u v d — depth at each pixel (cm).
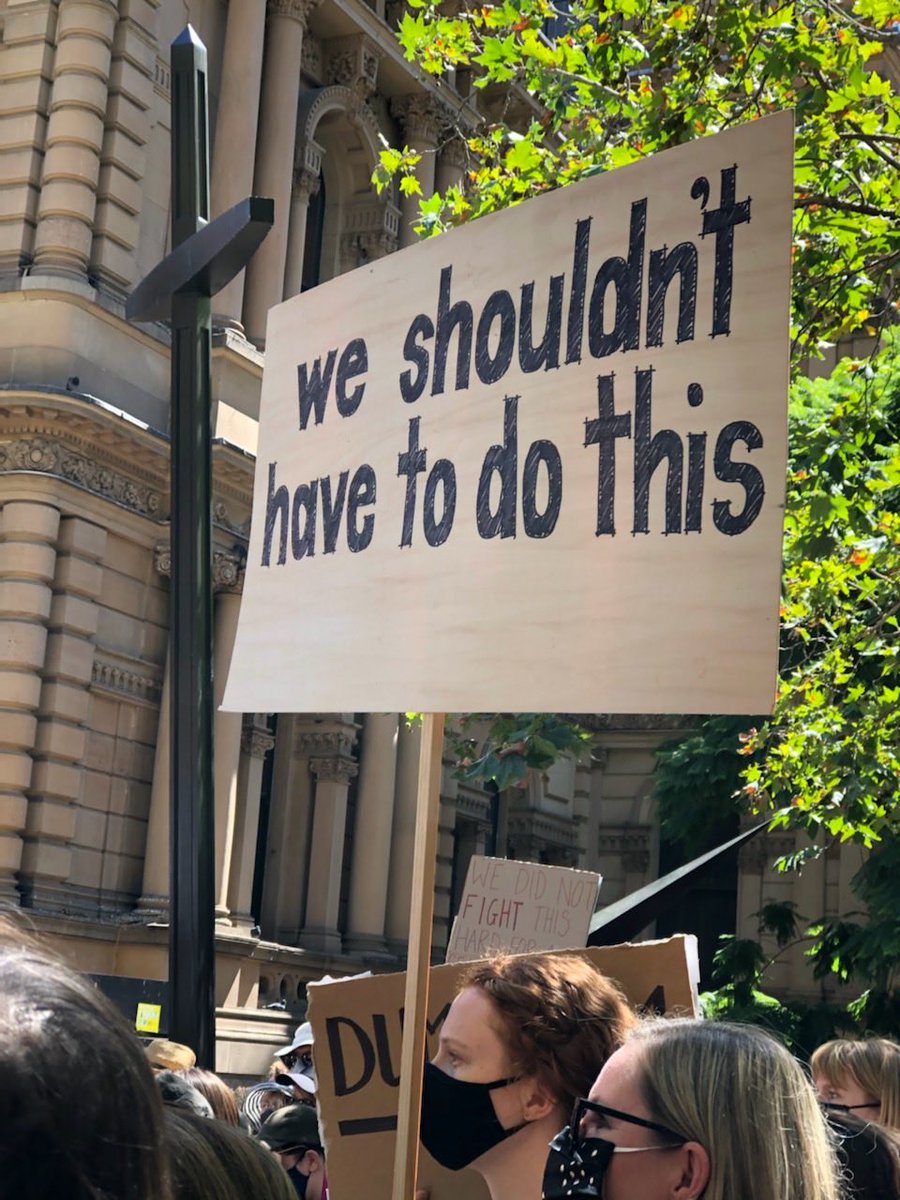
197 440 584
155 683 2208
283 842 2609
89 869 2077
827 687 1104
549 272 346
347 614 380
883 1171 293
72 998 97
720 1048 212
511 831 3172
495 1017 293
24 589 2025
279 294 2450
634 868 3278
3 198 2172
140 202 2247
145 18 2266
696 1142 205
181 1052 525
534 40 949
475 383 359
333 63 2734
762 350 303
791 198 303
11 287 2125
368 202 2817
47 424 2033
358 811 2691
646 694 304
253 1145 217
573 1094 289
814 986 2841
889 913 1692
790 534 1004
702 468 306
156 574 2231
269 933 2570
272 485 415
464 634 346
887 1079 396
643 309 323
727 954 1961
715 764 1948
